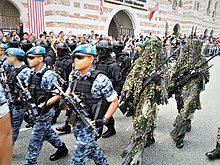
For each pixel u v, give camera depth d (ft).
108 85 7.79
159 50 9.86
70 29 45.50
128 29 65.87
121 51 16.53
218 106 20.49
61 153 10.80
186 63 12.85
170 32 88.33
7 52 10.00
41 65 9.05
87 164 10.34
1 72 10.37
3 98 3.83
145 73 9.76
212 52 64.03
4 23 42.83
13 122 10.29
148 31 67.97
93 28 50.34
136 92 9.78
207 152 11.54
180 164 10.59
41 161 10.53
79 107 7.64
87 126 7.46
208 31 112.57
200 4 100.17
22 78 9.74
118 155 11.32
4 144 3.84
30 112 9.09
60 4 43.06
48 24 43.24
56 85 8.50
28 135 13.25
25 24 43.24
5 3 42.65
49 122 9.41
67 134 13.58
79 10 46.65
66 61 15.07
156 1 68.85
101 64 12.69
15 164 10.32
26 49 14.56
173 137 12.43
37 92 8.90
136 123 9.45
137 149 9.26
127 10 59.88
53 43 25.99
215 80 34.65
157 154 11.43
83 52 7.48
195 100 12.30
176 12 89.86
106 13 53.31
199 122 16.10
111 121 13.23
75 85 8.04
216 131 14.55
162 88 9.71
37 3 37.76
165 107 19.75
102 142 12.69
